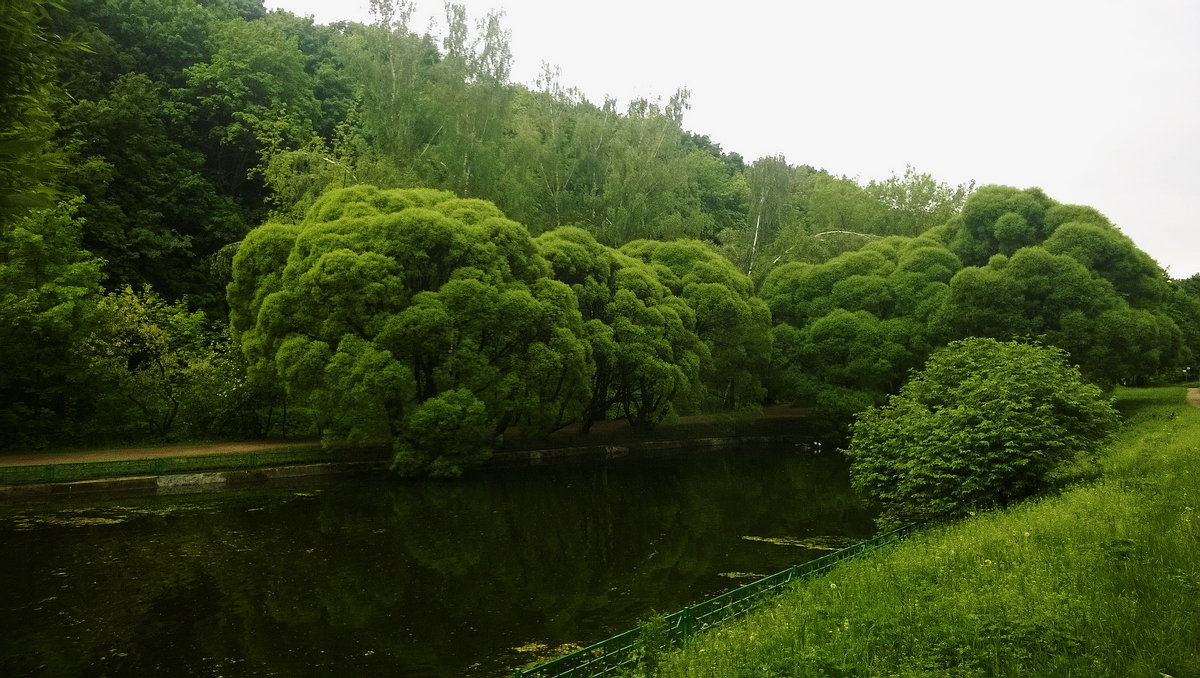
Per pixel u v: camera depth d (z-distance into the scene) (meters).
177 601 13.50
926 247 39.94
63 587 14.13
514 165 41.88
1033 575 7.79
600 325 31.38
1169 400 37.47
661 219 45.84
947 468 15.08
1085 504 11.22
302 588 14.42
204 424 30.59
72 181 33.72
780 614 8.27
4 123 5.25
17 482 21.53
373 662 10.87
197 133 45.88
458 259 28.05
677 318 34.03
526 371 28.08
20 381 27.42
